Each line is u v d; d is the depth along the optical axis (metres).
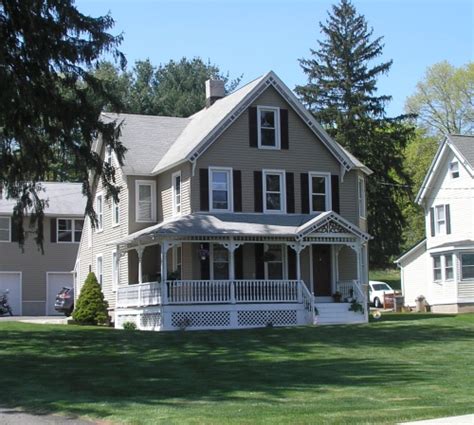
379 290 54.97
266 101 34.81
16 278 48.50
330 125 55.69
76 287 45.62
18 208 24.08
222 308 31.19
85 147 23.11
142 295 32.56
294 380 16.08
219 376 16.81
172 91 67.38
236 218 33.00
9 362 19.55
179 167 34.22
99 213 40.81
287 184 34.69
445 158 46.00
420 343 23.12
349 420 11.08
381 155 55.09
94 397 13.97
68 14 21.58
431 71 71.56
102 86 23.42
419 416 11.41
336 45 56.44
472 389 14.44
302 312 32.28
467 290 43.50
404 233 72.12
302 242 32.44
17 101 20.69
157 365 18.84
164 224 32.03
